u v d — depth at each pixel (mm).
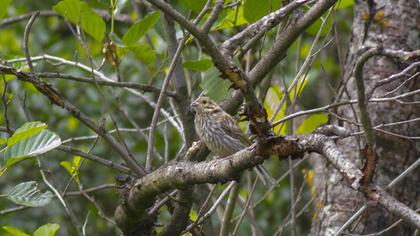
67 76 10609
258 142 7039
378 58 11570
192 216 11180
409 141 11594
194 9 10305
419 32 11711
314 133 7059
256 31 10273
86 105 20000
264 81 11117
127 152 10266
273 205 18859
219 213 13016
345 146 11578
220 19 10977
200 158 11352
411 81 11570
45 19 20797
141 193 8602
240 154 7363
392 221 11641
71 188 19531
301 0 9688
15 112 19250
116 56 11266
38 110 19969
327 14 11227
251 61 12203
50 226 10008
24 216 18984
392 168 11578
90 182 19922
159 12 10461
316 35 11195
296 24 9883
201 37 7363
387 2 11820
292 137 6957
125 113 12211
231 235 11406
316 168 13930
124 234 9516
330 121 12133
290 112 10820
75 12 10773
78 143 19797
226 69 7031
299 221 18703
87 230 19547
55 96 9617
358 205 11797
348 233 10344
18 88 19016
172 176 8094
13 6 20781
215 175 7668
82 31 10891
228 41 10312
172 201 9469
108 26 16469
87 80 10672
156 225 9547
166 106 17812
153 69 13500
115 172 20188
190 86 12500
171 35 11445
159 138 19109
